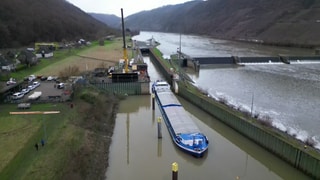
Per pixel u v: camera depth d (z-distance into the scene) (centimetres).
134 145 5488
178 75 10188
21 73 10119
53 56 13888
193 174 4538
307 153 4375
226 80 10919
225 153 5281
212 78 11306
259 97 8525
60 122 5700
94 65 11881
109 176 4441
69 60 13200
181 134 5300
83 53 15562
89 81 8738
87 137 5331
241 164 4928
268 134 5128
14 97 7138
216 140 5831
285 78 11162
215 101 7388
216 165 4847
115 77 8781
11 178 3844
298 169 4538
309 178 4344
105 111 7000
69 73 9619
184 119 6025
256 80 10875
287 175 4694
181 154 5128
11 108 6538
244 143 5712
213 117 6981
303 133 5844
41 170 4044
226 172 4650
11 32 17038
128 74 8806
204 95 8125
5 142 4853
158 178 4403
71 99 7062
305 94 8838
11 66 10138
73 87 7844
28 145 4744
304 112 7212
